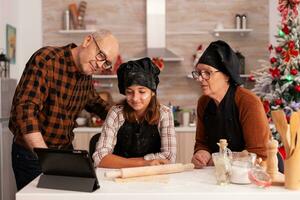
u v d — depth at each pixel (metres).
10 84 3.82
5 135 3.61
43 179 1.44
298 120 1.40
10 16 4.59
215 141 2.01
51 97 2.09
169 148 1.99
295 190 1.38
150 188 1.42
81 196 1.35
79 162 1.36
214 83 1.84
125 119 2.03
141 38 5.04
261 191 1.37
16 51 4.81
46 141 2.15
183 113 4.71
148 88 1.93
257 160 1.66
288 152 1.41
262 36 5.01
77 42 5.04
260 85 3.75
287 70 3.57
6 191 3.63
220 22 5.02
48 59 2.05
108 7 5.05
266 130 1.79
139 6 5.04
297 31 3.59
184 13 5.02
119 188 1.42
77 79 2.19
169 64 5.04
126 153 2.08
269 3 4.97
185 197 1.35
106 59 2.05
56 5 5.04
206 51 1.85
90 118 4.62
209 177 1.60
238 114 1.87
